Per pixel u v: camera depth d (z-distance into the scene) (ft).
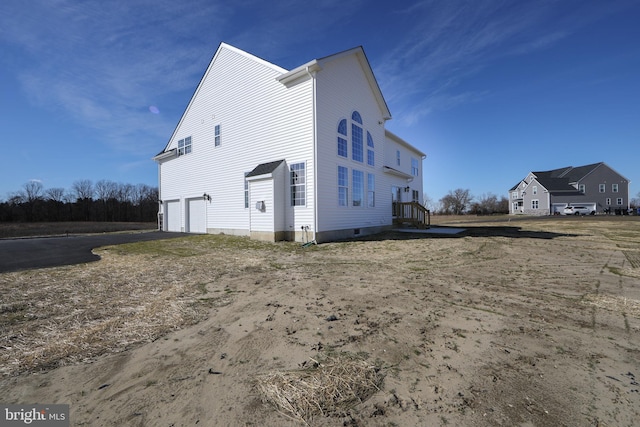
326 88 39.24
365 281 17.53
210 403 6.21
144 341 9.45
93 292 15.37
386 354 8.40
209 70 51.52
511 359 8.09
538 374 7.31
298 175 38.32
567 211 149.79
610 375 7.27
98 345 9.14
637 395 6.40
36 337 9.72
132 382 7.06
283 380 7.03
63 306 13.03
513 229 56.03
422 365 7.78
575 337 9.55
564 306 12.77
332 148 40.16
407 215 64.64
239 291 15.52
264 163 42.47
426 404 6.14
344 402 6.23
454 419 5.66
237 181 46.91
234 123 47.24
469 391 6.59
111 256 28.22
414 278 18.26
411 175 67.77
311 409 6.00
